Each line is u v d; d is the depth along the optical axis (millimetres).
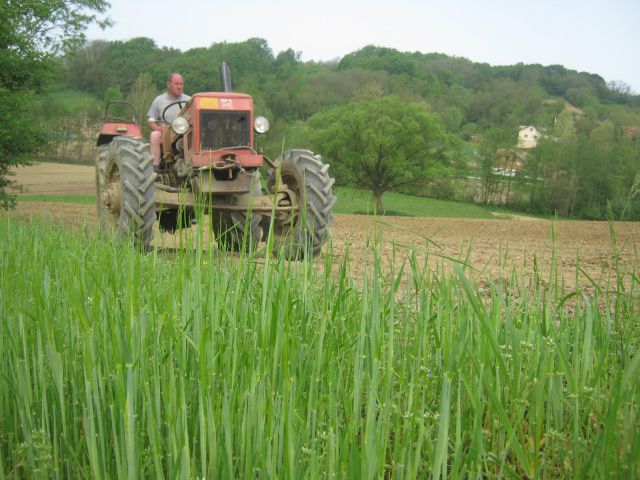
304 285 2191
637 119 113125
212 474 1466
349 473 1364
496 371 1805
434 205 72625
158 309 1970
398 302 2600
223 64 7199
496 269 5945
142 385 1632
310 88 109500
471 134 122688
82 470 1665
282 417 1451
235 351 1618
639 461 1326
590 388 1812
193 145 6586
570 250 10766
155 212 6434
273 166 6820
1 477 1600
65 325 2057
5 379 1876
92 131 63812
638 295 2318
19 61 14805
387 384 1495
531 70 168125
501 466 1567
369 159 60188
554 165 69062
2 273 2572
